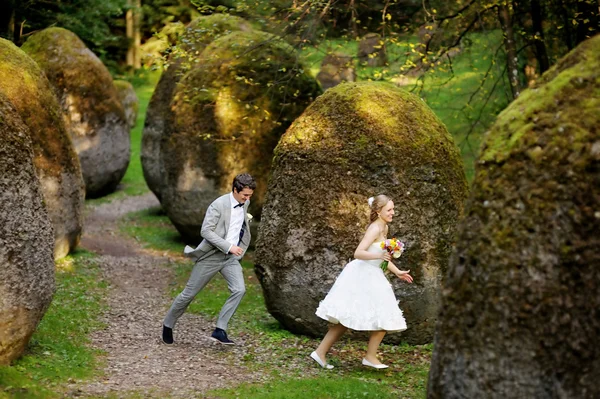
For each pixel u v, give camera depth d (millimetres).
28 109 10711
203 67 12445
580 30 11148
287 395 6008
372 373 6828
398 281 7574
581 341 3986
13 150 6152
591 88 4176
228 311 7625
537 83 4527
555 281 4008
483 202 4289
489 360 4145
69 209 11547
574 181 4020
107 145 18406
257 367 6973
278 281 7906
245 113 12336
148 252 13125
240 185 7539
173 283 10852
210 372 6781
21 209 6141
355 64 12484
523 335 4059
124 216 16625
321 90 12812
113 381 6355
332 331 6895
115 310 9125
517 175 4184
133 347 7555
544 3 12320
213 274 7637
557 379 4016
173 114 12891
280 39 11055
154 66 10836
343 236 7629
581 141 4051
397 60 12109
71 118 17750
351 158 7688
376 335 6785
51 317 8117
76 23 22172
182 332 8250
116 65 35594
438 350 4406
